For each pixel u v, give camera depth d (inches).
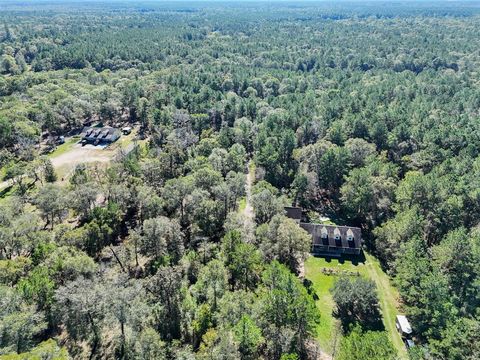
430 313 2460.6
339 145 4640.8
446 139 4453.7
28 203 3811.5
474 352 2180.1
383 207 3656.5
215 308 2394.2
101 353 2183.8
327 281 3085.6
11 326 1865.2
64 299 2135.8
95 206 3420.3
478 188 3363.7
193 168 4082.2
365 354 2054.6
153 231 2832.2
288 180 4296.3
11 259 2751.0
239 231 2982.3
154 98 6156.5
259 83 7421.3
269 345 2208.4
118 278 2434.8
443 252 2780.5
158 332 2278.5
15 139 5068.9
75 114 5925.2
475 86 7091.5
